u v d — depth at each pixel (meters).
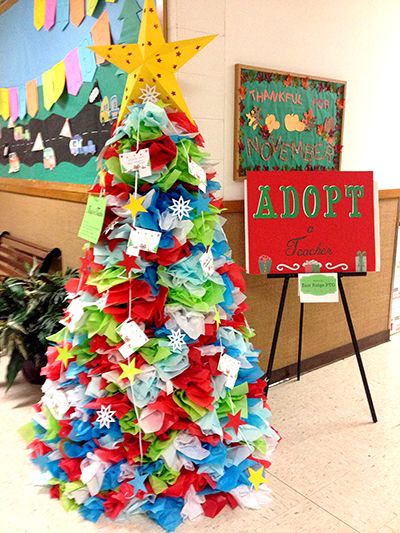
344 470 1.85
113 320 1.54
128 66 1.54
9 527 1.55
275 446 1.89
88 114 2.51
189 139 1.55
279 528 1.55
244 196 2.20
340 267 2.17
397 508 1.64
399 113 2.94
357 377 2.66
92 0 2.30
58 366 1.75
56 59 2.78
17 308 2.38
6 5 3.31
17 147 3.53
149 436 1.55
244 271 2.32
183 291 1.54
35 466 1.85
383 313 3.14
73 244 2.83
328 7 2.41
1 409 2.27
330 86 2.47
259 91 2.19
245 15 2.10
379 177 2.93
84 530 1.54
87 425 1.61
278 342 2.56
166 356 1.51
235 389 1.66
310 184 2.17
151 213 1.49
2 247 3.68
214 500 1.63
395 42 2.79
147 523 1.58
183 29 1.92
